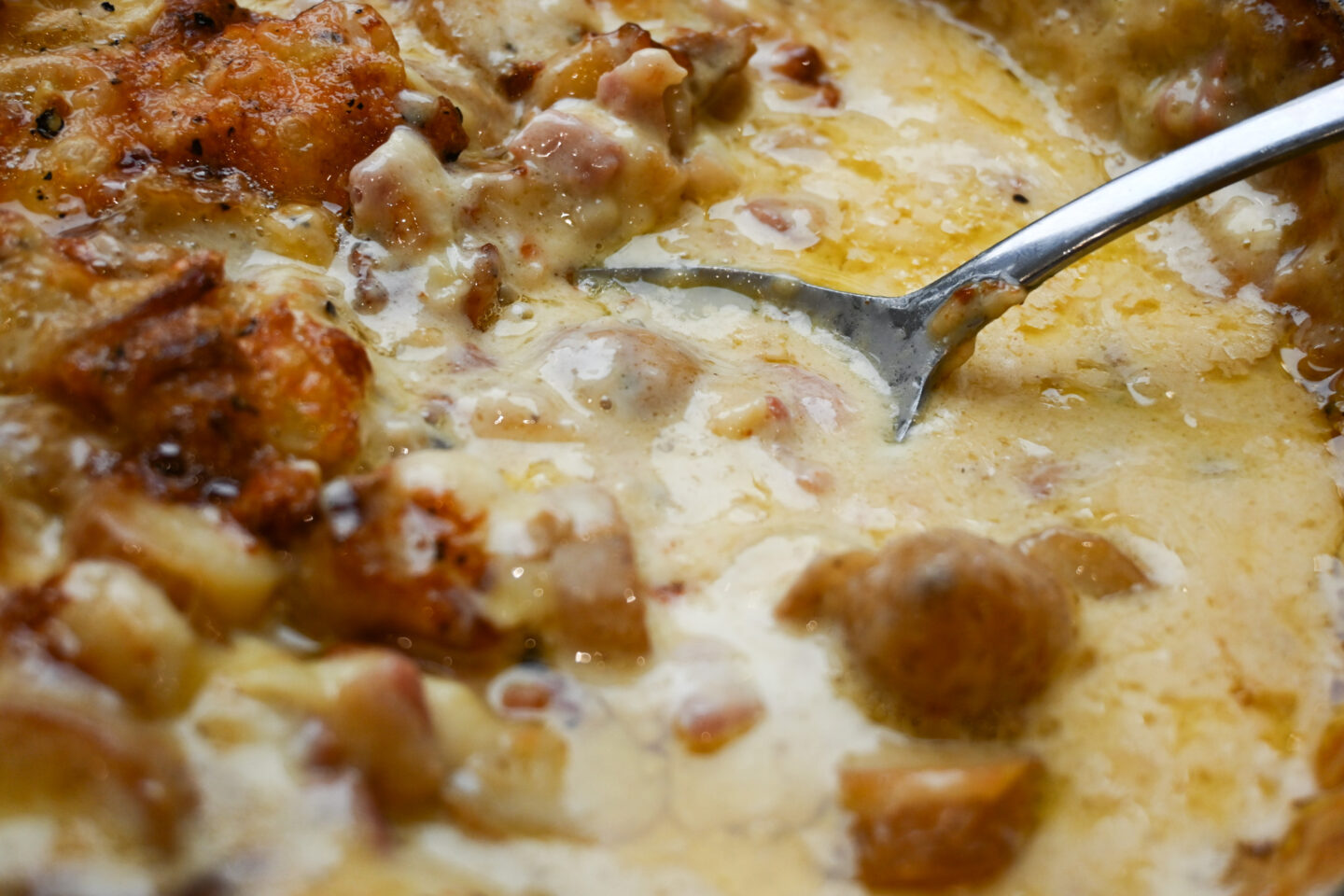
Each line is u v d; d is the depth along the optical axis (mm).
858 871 393
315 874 376
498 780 393
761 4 515
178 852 374
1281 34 466
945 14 518
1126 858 397
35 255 414
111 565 389
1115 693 410
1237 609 420
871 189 485
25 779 370
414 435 421
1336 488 436
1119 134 497
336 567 401
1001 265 445
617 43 480
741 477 429
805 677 408
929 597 396
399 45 492
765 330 456
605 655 407
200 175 443
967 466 436
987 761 400
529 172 462
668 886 390
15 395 409
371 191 444
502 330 448
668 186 470
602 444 429
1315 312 456
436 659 406
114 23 463
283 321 414
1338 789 398
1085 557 421
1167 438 441
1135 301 464
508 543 403
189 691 386
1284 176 466
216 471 407
